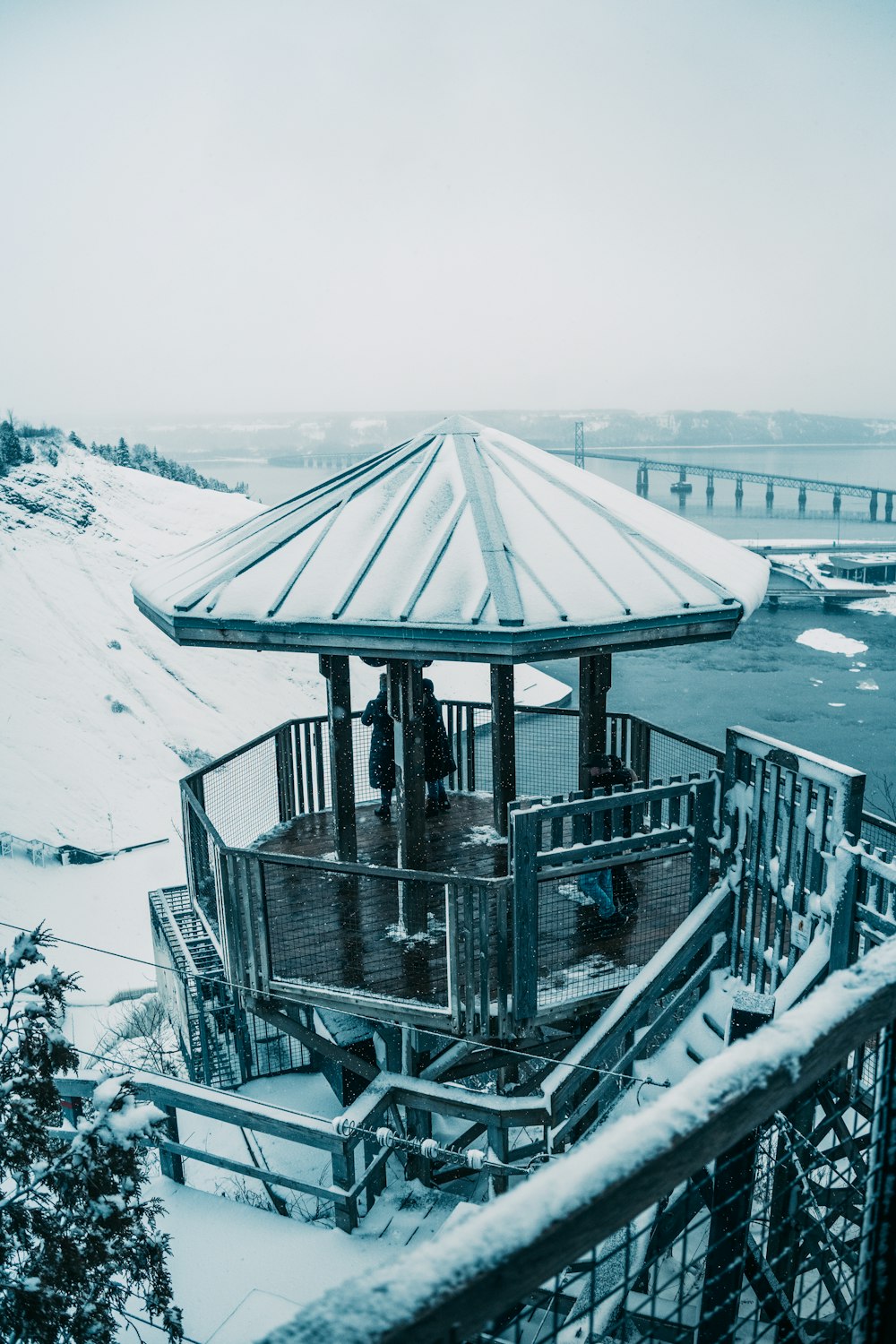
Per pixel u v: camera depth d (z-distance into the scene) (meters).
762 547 161.88
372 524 8.47
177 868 51.50
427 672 63.72
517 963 6.99
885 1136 1.91
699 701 78.81
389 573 7.76
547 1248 1.36
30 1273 5.16
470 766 11.81
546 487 8.88
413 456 9.56
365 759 17.11
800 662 92.62
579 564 7.71
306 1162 10.59
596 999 7.26
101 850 52.50
